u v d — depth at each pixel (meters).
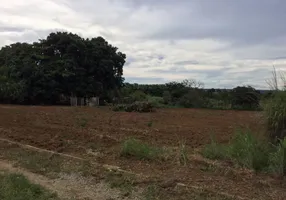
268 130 6.41
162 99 30.77
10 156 7.16
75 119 14.19
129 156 6.98
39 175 5.91
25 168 6.30
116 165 6.43
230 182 5.36
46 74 29.20
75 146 8.16
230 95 27.56
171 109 24.27
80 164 6.46
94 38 34.09
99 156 7.15
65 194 5.00
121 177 5.65
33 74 28.77
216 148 7.04
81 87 31.34
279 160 5.57
